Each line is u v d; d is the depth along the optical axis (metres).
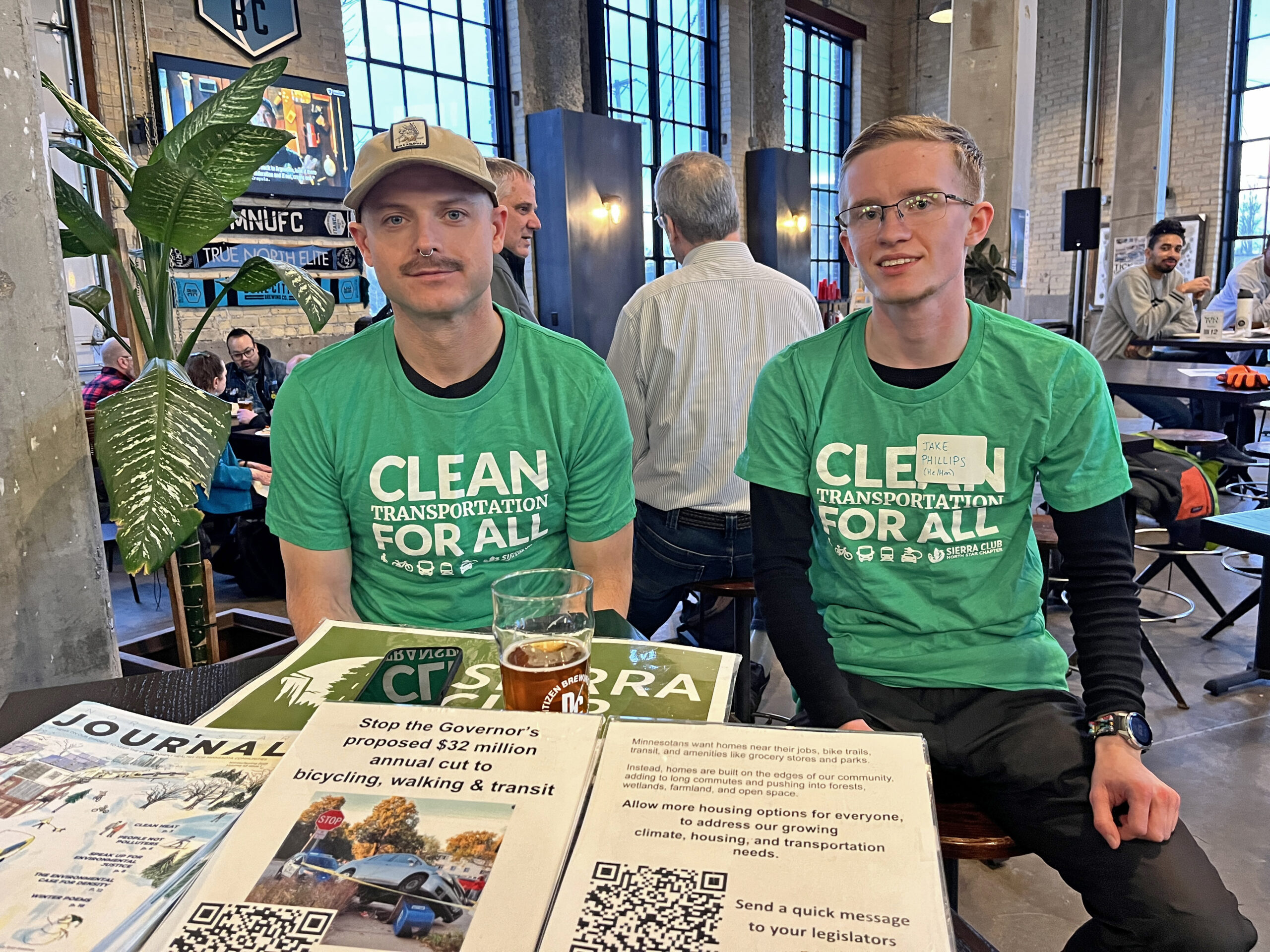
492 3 8.09
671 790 0.55
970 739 1.15
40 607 1.67
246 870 0.49
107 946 0.46
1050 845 1.04
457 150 1.11
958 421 1.19
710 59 10.21
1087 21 9.97
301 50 6.03
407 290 1.13
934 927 0.44
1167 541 3.88
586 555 1.34
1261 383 3.51
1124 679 1.09
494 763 0.58
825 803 0.53
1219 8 9.23
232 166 1.82
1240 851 1.80
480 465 1.25
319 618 1.26
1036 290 10.84
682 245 2.17
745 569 2.03
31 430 1.63
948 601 1.24
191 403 1.68
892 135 1.12
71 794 0.60
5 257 1.57
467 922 0.45
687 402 1.95
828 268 12.54
